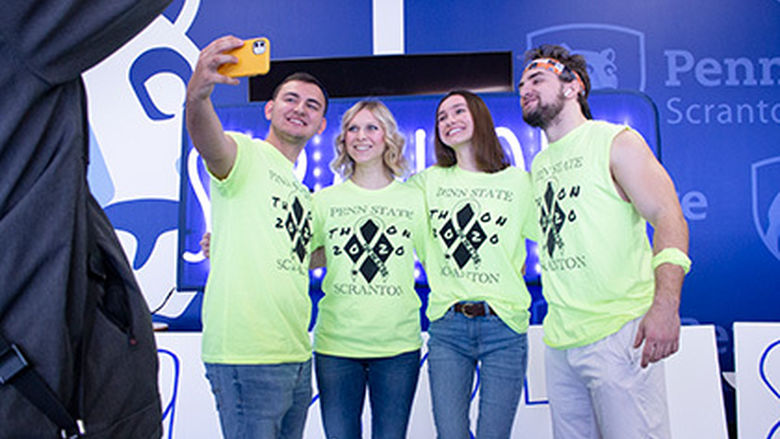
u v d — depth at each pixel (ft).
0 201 2.64
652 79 10.48
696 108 10.43
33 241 2.68
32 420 2.62
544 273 5.92
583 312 5.40
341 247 6.51
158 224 10.70
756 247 10.19
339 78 10.44
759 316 10.09
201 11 11.03
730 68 10.46
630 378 5.13
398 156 6.89
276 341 5.52
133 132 10.89
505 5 10.73
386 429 6.22
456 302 6.17
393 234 6.53
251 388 5.36
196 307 10.52
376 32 10.82
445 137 6.67
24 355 2.61
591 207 5.42
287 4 10.98
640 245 5.47
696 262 10.20
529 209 6.48
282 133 6.32
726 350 10.04
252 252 5.57
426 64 10.38
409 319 6.42
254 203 5.67
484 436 5.90
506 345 5.99
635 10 10.59
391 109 10.33
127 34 2.91
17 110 2.63
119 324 3.15
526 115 6.09
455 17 10.76
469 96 6.71
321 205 6.80
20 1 2.53
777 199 10.25
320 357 6.41
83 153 3.07
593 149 5.50
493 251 6.24
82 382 2.86
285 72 10.54
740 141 10.36
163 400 8.98
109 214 10.77
